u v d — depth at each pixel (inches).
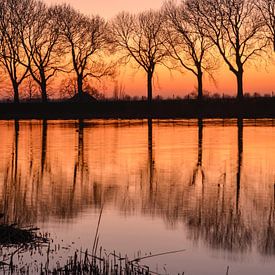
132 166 1355.8
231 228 753.0
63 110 3818.9
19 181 1136.2
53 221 782.5
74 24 3887.8
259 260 620.4
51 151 1694.1
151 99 3937.0
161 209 865.5
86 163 1414.9
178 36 3799.2
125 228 749.3
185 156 1546.5
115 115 3713.1
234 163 1395.2
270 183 1103.0
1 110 3757.4
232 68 3644.2
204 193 1000.2
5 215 815.7
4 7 3681.1
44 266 581.6
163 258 624.4
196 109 3732.8
